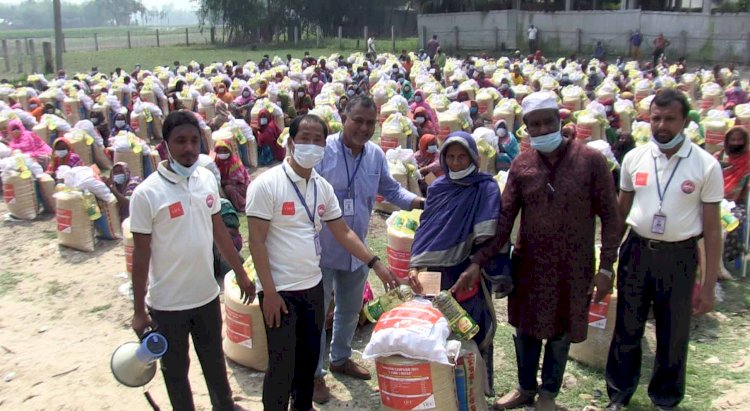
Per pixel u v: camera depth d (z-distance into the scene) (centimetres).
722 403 479
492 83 2242
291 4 5694
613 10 4059
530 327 439
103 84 2191
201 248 412
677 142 426
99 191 876
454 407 403
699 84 2381
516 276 446
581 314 429
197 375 556
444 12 4812
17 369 571
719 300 667
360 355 575
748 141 761
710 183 423
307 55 3219
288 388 428
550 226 417
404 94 2075
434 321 399
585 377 530
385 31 6038
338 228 445
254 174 1305
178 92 1945
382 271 440
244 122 1344
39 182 1018
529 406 481
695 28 3731
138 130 1619
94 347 614
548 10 4353
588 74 2545
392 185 512
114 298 723
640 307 452
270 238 420
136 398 526
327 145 480
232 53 4791
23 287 762
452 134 424
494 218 423
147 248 398
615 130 1300
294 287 419
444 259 432
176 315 413
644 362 555
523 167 425
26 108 1980
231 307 549
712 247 433
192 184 409
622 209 462
